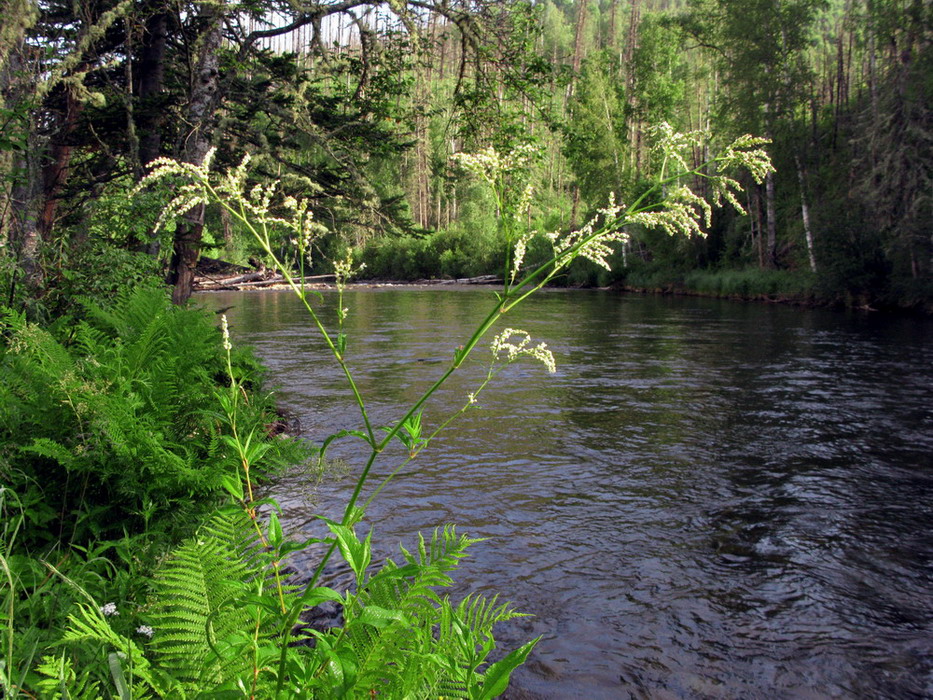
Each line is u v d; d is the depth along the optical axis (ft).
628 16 300.81
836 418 28.22
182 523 10.84
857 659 11.47
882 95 89.20
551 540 15.98
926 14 83.87
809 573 14.53
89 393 11.25
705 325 66.54
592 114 136.98
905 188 80.64
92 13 34.94
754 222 123.75
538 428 26.43
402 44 37.76
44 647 6.28
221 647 4.41
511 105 38.06
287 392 32.35
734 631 12.28
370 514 17.08
